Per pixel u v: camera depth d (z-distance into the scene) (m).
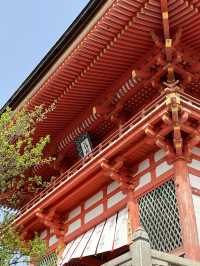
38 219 19.77
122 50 16.27
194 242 13.28
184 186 14.20
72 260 17.75
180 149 14.72
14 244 13.61
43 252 14.01
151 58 16.11
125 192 16.53
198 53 16.36
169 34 15.21
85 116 19.64
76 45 16.22
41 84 18.20
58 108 19.42
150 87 16.89
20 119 14.56
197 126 14.79
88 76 17.59
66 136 21.11
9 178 14.34
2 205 14.62
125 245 15.37
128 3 14.22
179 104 14.09
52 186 20.02
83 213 18.67
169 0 13.97
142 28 15.27
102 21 15.00
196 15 14.72
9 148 13.76
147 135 14.88
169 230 14.41
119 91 17.83
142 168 16.31
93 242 16.89
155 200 15.30
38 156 14.78
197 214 14.02
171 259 9.52
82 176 17.08
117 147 15.70
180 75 16.08
